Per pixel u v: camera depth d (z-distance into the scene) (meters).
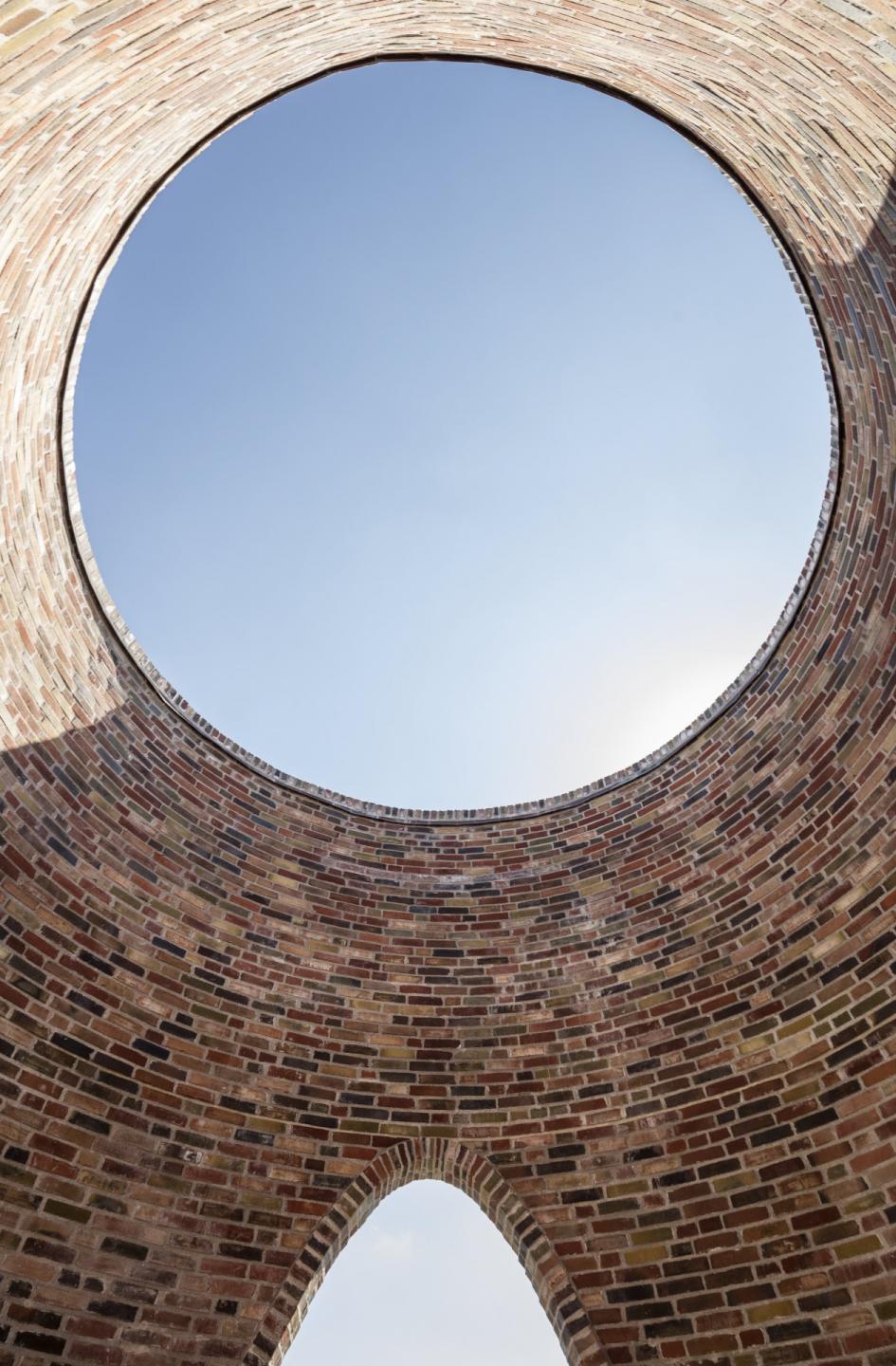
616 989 6.23
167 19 3.16
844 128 3.82
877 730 5.50
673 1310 4.66
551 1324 4.93
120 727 6.47
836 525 6.07
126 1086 5.19
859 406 5.47
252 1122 5.45
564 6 3.95
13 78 2.90
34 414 5.23
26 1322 4.16
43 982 5.16
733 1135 5.17
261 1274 4.83
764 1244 4.69
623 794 7.42
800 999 5.42
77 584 6.24
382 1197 5.61
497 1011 6.36
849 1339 4.21
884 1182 4.53
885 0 2.92
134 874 6.01
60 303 4.82
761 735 6.60
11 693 5.44
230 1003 5.93
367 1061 6.00
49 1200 4.56
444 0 4.10
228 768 7.15
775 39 3.50
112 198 4.57
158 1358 4.37
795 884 5.83
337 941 6.63
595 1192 5.25
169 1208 4.89
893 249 4.08
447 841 7.59
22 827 5.39
